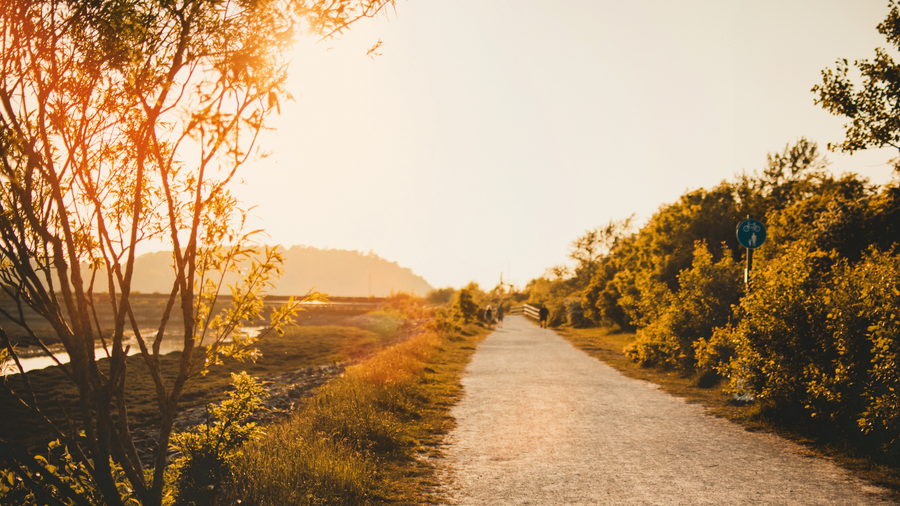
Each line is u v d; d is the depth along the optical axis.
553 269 67.94
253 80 2.98
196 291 3.27
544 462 6.45
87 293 3.27
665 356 14.52
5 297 2.85
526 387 12.03
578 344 23.41
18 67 2.78
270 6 2.96
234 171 3.04
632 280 27.59
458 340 24.69
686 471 6.07
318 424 7.17
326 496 4.84
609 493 5.36
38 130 2.80
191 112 2.82
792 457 6.59
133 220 2.95
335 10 3.03
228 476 4.03
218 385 14.85
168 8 2.79
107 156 3.33
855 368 6.87
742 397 9.47
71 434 3.15
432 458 6.62
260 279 3.30
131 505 3.30
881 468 6.02
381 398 9.18
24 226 2.86
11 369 3.01
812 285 8.14
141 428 10.25
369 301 76.06
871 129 9.20
